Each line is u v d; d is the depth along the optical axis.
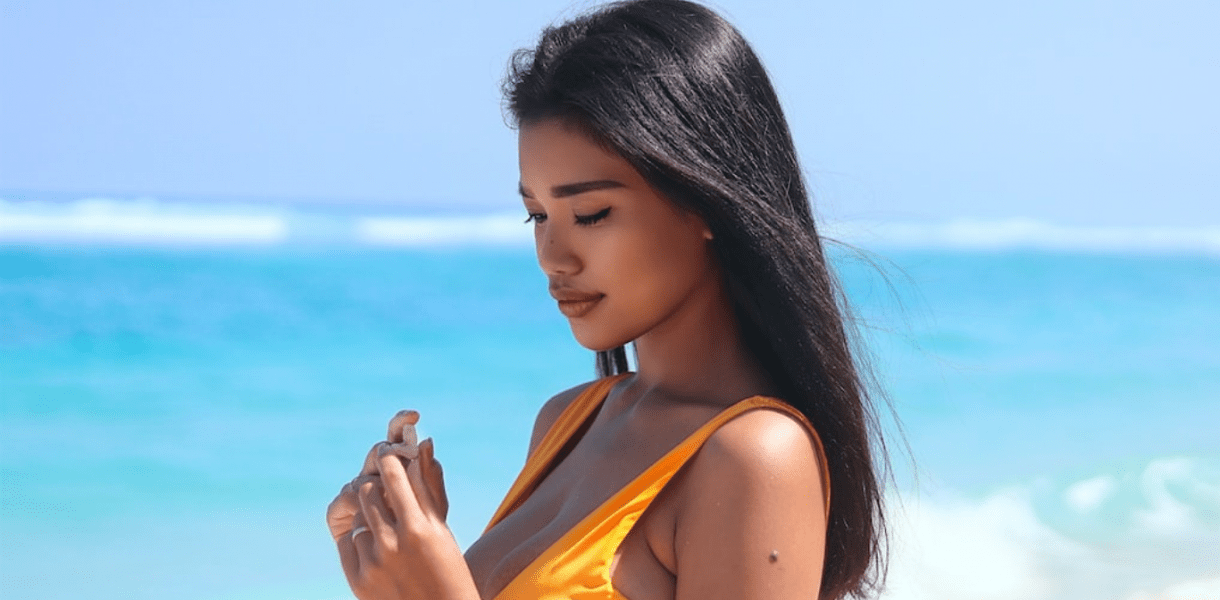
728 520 1.58
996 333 19.56
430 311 21.23
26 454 11.13
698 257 1.72
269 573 7.86
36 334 17.64
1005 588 7.25
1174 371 15.79
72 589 7.61
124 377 15.05
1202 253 38.25
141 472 10.57
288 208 39.72
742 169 1.66
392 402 13.76
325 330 19.12
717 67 1.66
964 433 11.27
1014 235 42.47
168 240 32.34
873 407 1.88
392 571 1.60
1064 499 9.05
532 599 1.65
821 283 1.70
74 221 33.41
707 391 1.78
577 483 1.85
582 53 1.66
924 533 8.06
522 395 14.14
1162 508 8.98
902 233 42.06
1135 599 7.12
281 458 11.18
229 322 19.50
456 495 9.27
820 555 1.62
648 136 1.60
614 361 2.19
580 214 1.68
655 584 1.66
